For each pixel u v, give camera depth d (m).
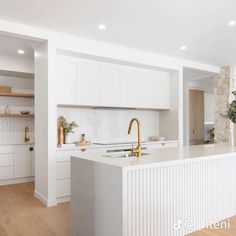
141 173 1.92
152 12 2.92
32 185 4.63
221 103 5.90
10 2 2.66
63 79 3.95
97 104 4.31
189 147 3.24
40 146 3.72
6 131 5.11
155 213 2.01
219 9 2.86
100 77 4.36
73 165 2.38
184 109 7.36
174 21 3.20
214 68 5.84
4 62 4.57
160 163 2.03
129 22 3.22
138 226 1.88
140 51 4.52
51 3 2.69
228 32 3.61
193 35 3.73
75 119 4.47
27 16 3.03
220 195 2.62
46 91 3.52
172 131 5.34
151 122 5.56
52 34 3.52
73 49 3.71
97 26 3.36
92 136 4.67
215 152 2.70
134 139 5.27
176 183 2.19
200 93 7.87
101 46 4.02
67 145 3.91
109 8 2.82
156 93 5.18
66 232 2.62
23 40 3.68
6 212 3.21
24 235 2.54
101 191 1.99
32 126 5.36
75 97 4.06
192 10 2.88
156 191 2.02
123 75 4.68
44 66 3.60
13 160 4.75
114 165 1.87
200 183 2.42
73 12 2.92
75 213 2.35
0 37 3.55
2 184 4.66
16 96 5.11
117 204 1.83
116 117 5.02
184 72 5.91
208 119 8.69
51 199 3.46
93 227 2.10
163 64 4.87
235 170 2.81
